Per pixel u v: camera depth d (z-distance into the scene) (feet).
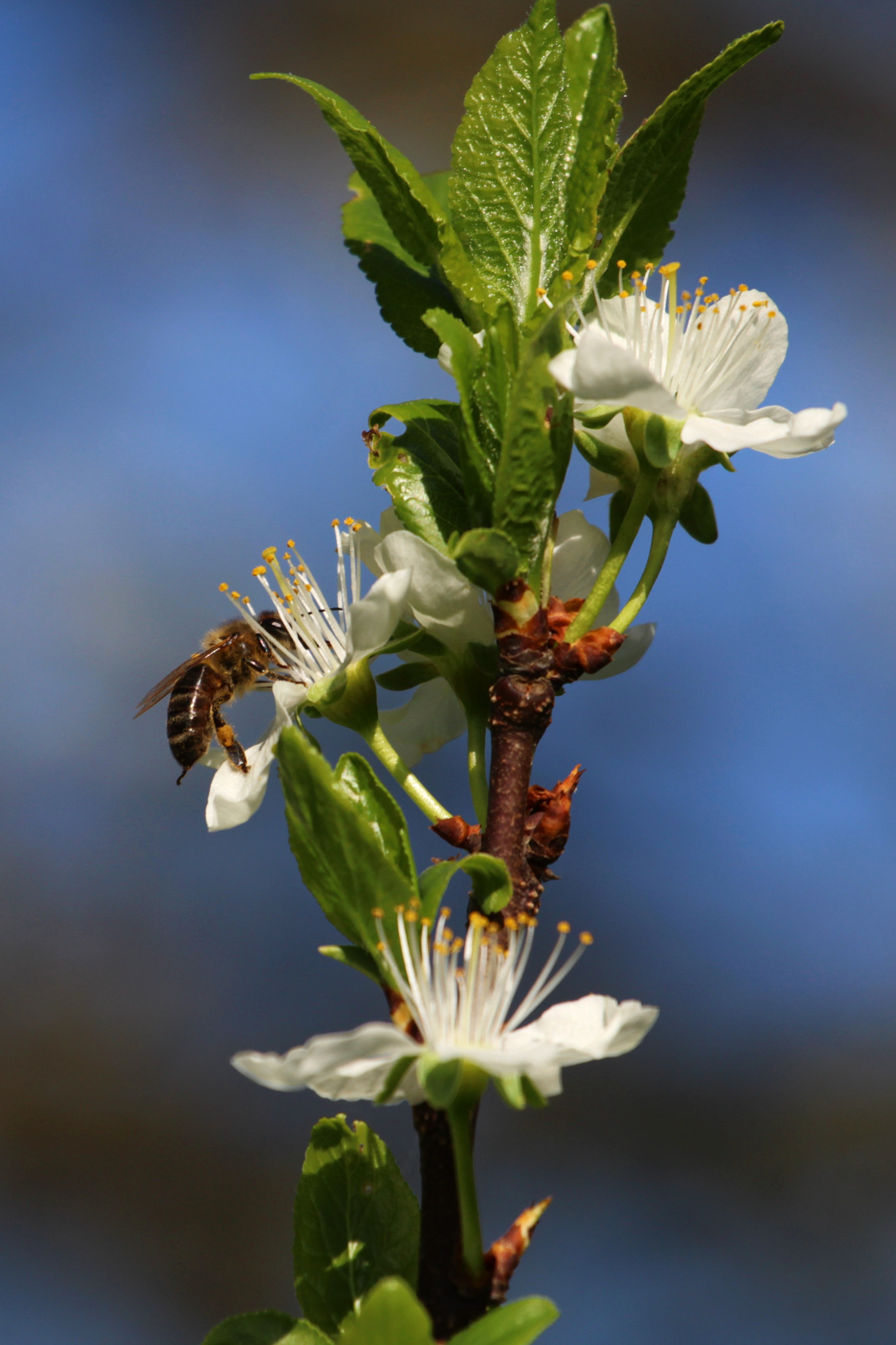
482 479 1.36
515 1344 1.28
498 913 1.35
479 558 1.36
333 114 1.38
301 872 1.34
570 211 1.39
